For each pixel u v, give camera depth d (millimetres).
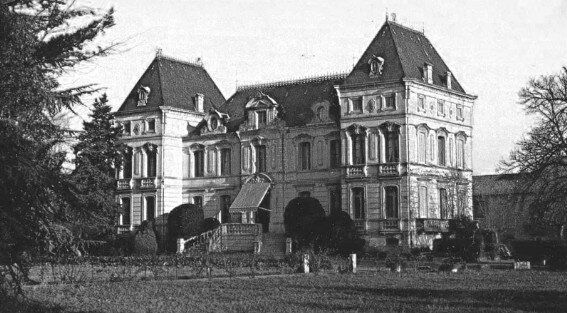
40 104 18250
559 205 57188
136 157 85875
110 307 25484
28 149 18078
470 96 78188
